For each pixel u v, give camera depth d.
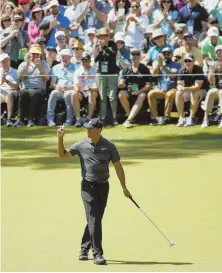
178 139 39.06
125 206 26.41
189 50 41.59
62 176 31.45
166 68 41.09
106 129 41.41
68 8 45.84
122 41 42.75
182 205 26.33
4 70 43.19
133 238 22.70
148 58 42.50
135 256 20.92
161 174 31.27
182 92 40.66
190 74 40.69
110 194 28.12
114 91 41.69
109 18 45.25
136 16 44.03
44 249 21.72
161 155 35.31
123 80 41.62
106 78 41.72
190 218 24.69
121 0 44.97
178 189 28.64
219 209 25.72
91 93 41.81
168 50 41.06
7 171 32.66
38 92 42.47
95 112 42.22
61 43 43.97
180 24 42.78
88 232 20.64
